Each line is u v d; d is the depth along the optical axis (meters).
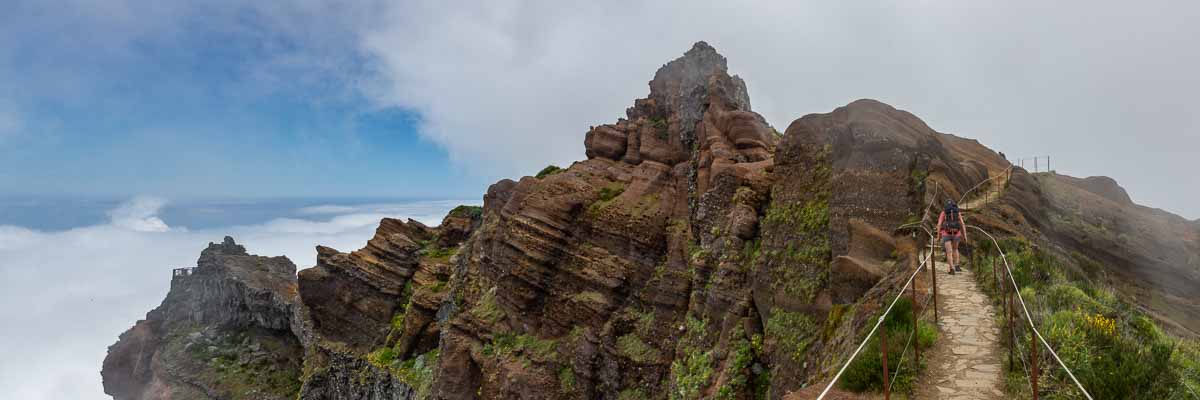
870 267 16.42
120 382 84.12
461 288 48.78
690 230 32.97
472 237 58.09
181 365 72.94
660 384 30.28
